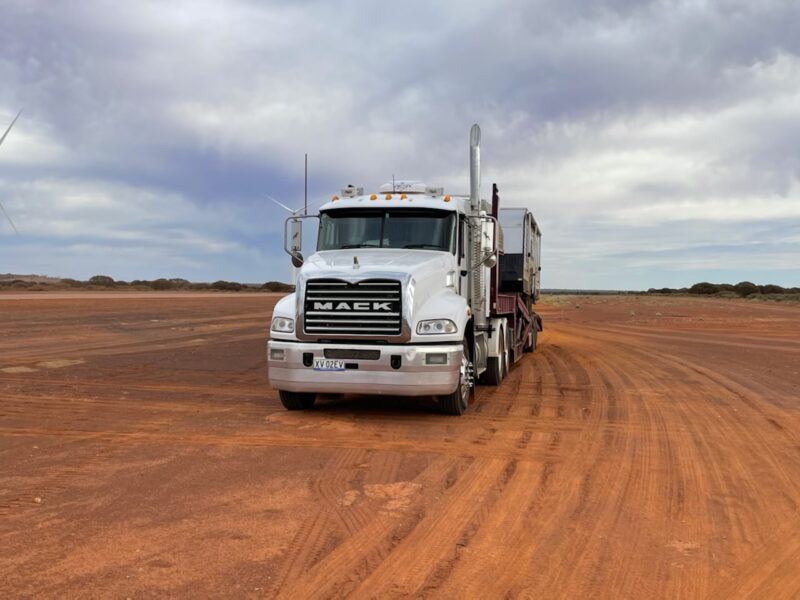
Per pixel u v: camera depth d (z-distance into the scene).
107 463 6.88
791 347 21.78
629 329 31.69
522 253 17.44
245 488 6.05
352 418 9.44
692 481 6.47
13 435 8.15
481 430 8.70
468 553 4.64
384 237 10.42
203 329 24.45
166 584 4.08
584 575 4.31
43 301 36.19
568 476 6.58
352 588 4.07
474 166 11.46
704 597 4.04
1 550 4.59
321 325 8.98
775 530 5.16
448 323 9.02
